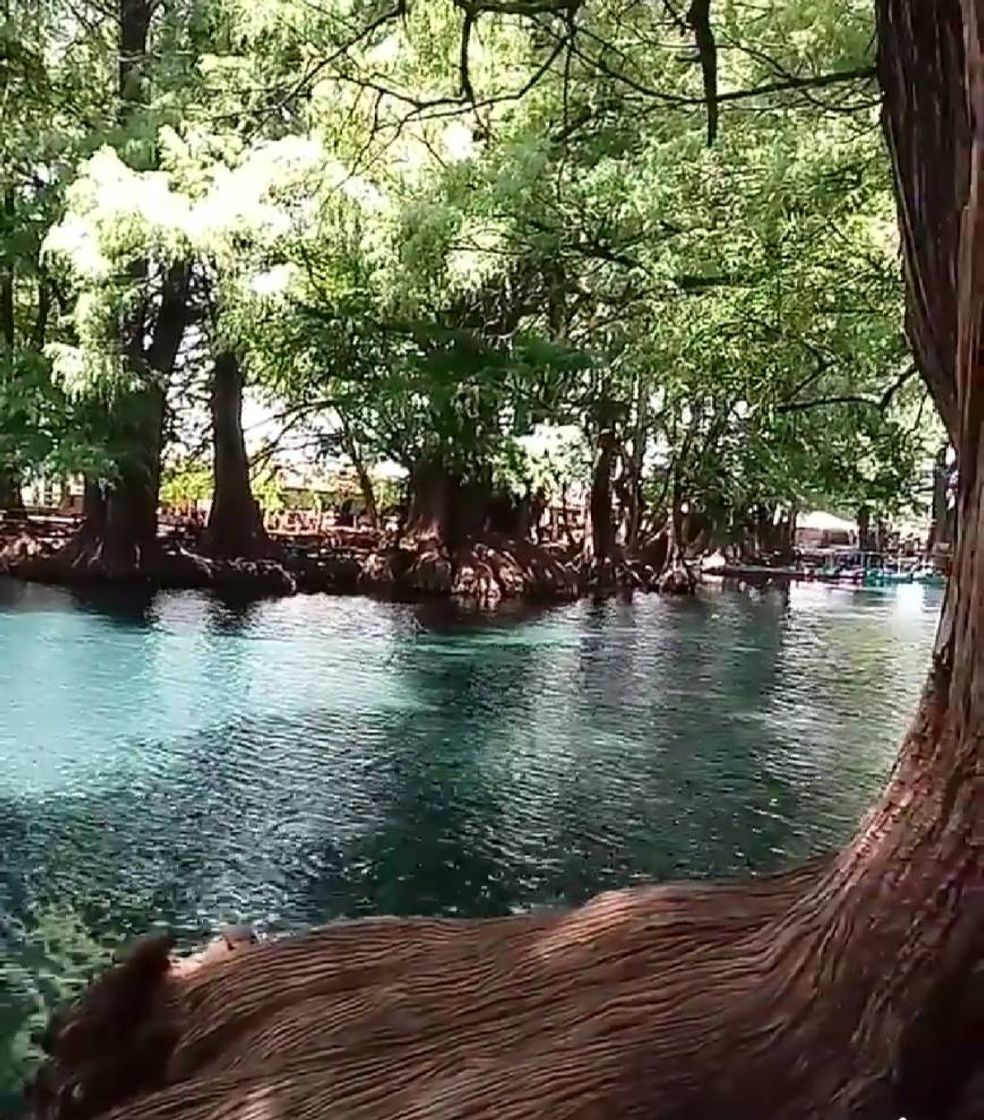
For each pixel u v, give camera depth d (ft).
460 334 67.21
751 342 43.70
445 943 9.25
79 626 60.54
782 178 39.01
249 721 40.73
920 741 6.86
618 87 39.29
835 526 139.03
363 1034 8.34
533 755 37.19
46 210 67.41
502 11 19.01
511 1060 7.27
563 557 86.79
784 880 8.54
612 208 45.19
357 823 30.14
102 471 71.67
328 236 58.95
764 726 42.22
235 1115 8.02
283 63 56.24
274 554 83.92
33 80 48.85
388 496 103.40
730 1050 6.76
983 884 6.25
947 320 7.83
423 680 49.11
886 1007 6.37
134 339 77.00
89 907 24.14
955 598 6.73
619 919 8.29
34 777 33.19
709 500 96.94
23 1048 17.58
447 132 50.03
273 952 9.89
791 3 37.22
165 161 60.44
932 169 7.88
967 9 6.74
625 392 76.64
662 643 61.31
